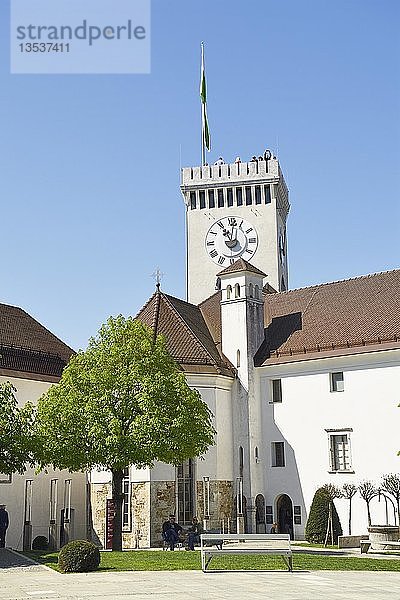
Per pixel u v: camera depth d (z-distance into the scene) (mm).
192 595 23375
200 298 92062
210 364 58156
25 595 23719
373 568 32281
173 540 45438
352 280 63125
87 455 42250
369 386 54375
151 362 44000
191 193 94500
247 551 31094
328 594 23625
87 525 55156
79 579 28156
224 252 92375
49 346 61125
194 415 43875
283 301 65688
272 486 57875
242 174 92750
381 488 51875
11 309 62406
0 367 53094
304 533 55500
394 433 52688
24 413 43219
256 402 59594
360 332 56312
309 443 56594
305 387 57531
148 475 52812
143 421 41906
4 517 43625
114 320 45656
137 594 23688
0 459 40875
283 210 98062
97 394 42969
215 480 56625
